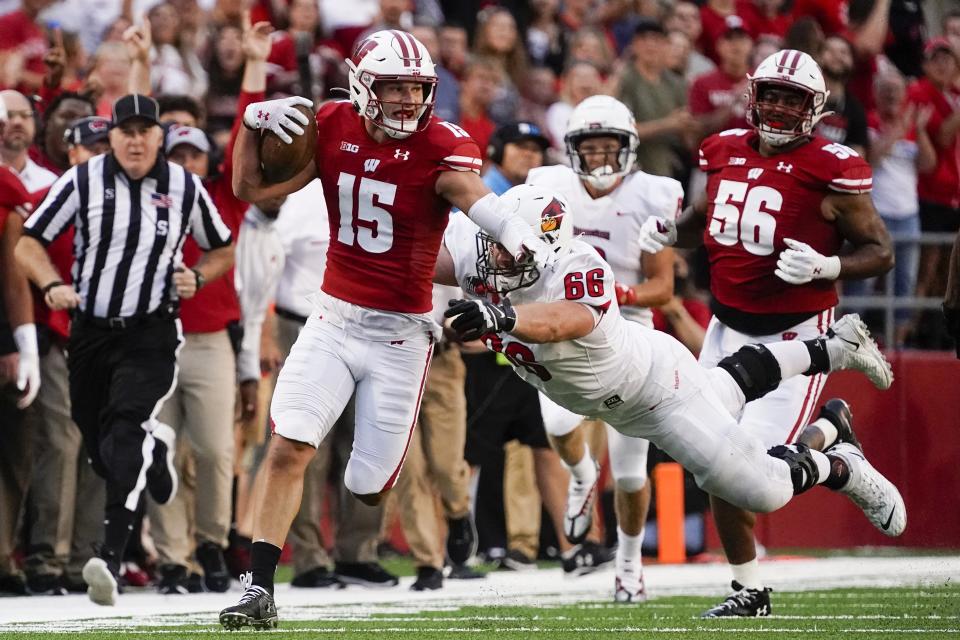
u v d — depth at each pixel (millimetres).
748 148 20500
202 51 36438
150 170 22406
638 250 22719
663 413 17562
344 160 17016
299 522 25969
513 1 42188
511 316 15609
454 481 26219
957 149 37000
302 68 29656
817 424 19656
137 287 22016
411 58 16516
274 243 26188
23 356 23406
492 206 16406
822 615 19641
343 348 17375
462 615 20062
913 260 34375
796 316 20109
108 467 21266
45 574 24438
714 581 26406
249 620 16609
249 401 26719
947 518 34062
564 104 37094
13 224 23312
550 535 32156
